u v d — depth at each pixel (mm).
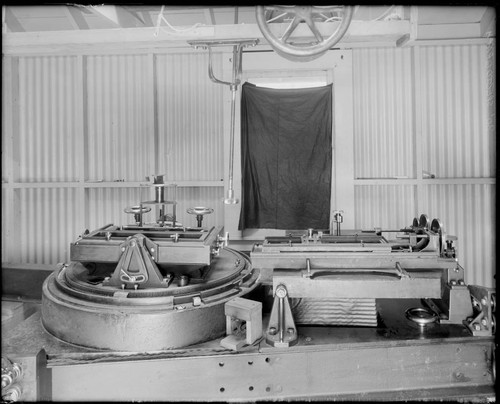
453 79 3162
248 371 1464
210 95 3316
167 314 1462
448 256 1653
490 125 3146
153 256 1601
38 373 1369
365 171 3287
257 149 3076
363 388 1481
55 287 1739
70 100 3391
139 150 3387
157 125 3363
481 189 3201
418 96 3146
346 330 1604
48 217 3447
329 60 3109
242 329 1617
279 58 3119
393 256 1595
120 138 3391
